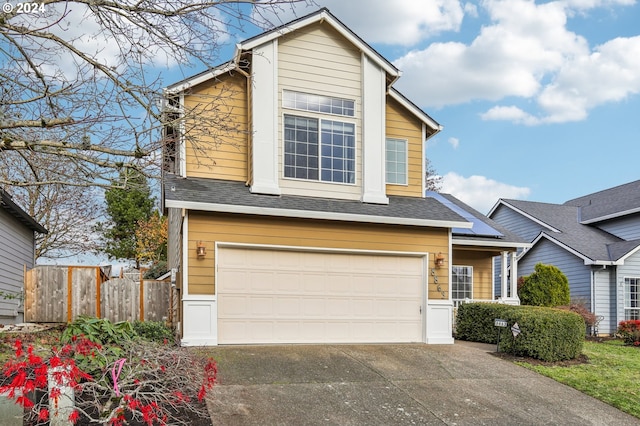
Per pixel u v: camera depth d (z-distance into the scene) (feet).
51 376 14.39
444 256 36.40
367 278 34.60
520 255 67.67
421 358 29.73
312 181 35.45
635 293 57.16
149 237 98.07
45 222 61.98
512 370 28.50
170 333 30.68
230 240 31.24
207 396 19.95
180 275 32.96
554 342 31.30
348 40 37.17
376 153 36.96
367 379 24.81
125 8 16.47
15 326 35.04
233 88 35.04
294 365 26.27
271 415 19.33
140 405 14.39
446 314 35.78
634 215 63.67
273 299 32.12
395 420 19.94
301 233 32.99
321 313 33.17
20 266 48.62
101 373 16.16
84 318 20.79
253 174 33.50
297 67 35.83
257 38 33.83
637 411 22.97
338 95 36.73
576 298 58.18
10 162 21.04
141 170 18.30
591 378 27.73
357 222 34.42
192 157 33.83
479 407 22.12
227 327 30.86
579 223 69.72
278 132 34.83
